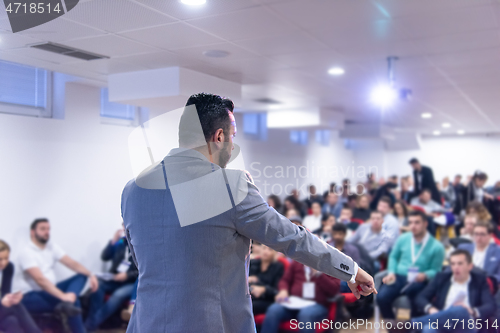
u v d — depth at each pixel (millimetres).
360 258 3504
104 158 5039
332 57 3891
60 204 4586
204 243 1027
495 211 6906
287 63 4074
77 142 4770
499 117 8383
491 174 12359
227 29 3053
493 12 2750
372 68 4348
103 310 4121
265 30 3090
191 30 3059
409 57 3908
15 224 4180
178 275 1026
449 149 12859
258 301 3676
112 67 4105
